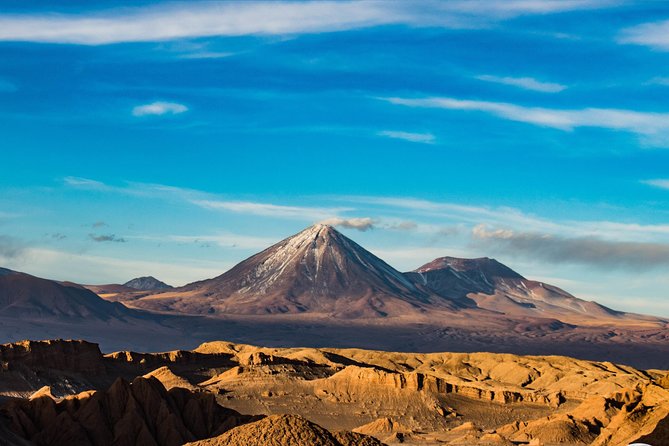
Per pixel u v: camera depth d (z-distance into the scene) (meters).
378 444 153.12
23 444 188.88
